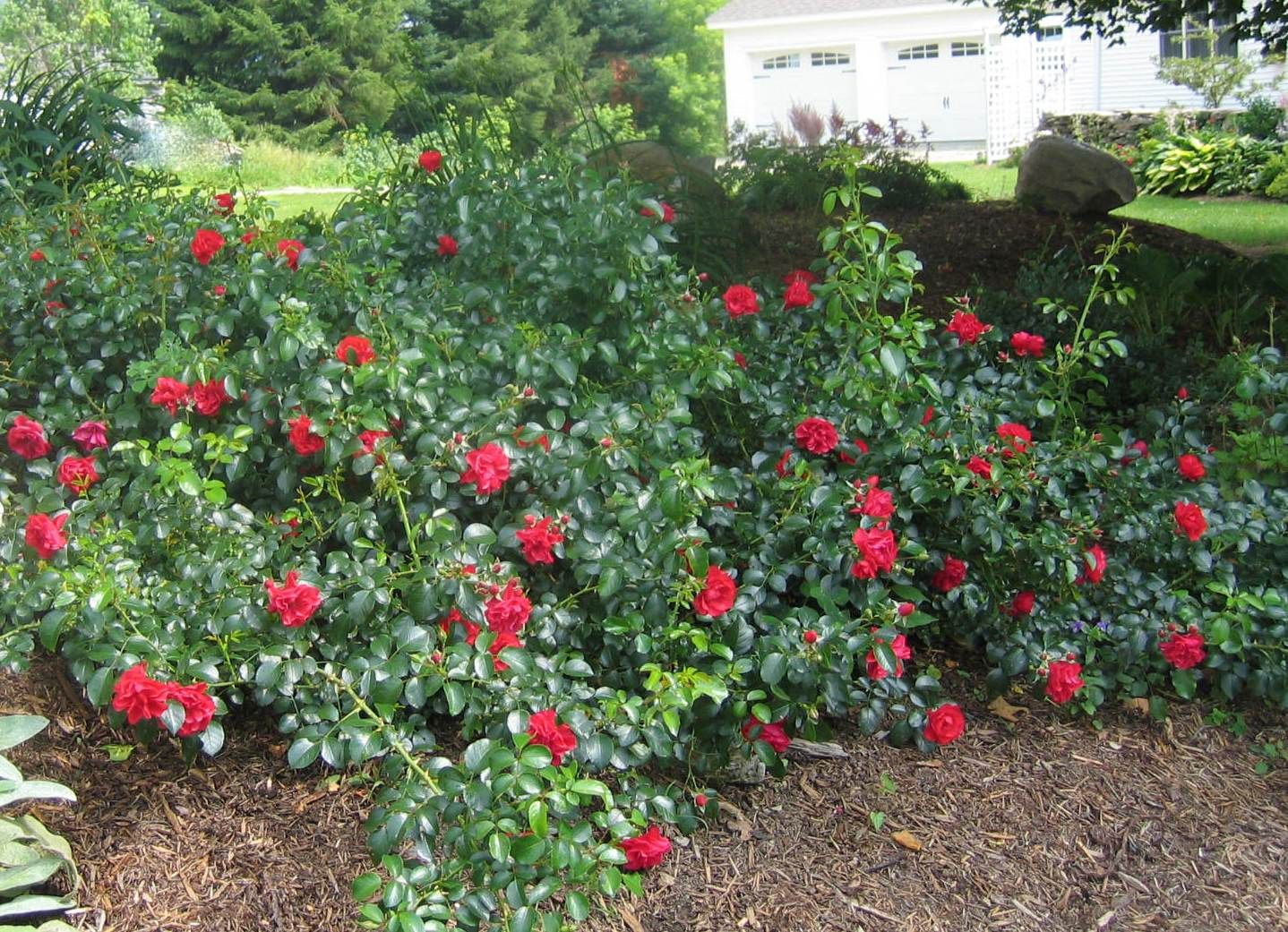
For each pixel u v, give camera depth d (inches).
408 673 98.6
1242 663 121.4
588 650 109.8
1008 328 213.5
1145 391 194.7
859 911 95.0
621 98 892.6
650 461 108.7
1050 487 123.3
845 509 112.9
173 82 710.5
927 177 386.3
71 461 106.3
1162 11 292.8
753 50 917.8
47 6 689.6
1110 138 664.4
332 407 105.9
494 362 115.8
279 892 91.2
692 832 102.0
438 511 100.5
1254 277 254.5
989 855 102.0
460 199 134.4
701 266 214.8
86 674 94.7
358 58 791.1
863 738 116.7
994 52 730.8
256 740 106.9
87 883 90.0
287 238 137.9
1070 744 117.7
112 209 153.9
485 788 84.0
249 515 106.0
